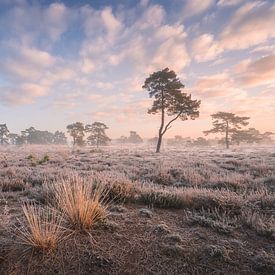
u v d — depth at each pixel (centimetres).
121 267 313
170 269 313
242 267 321
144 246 358
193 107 4066
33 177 905
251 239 396
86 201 422
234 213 512
